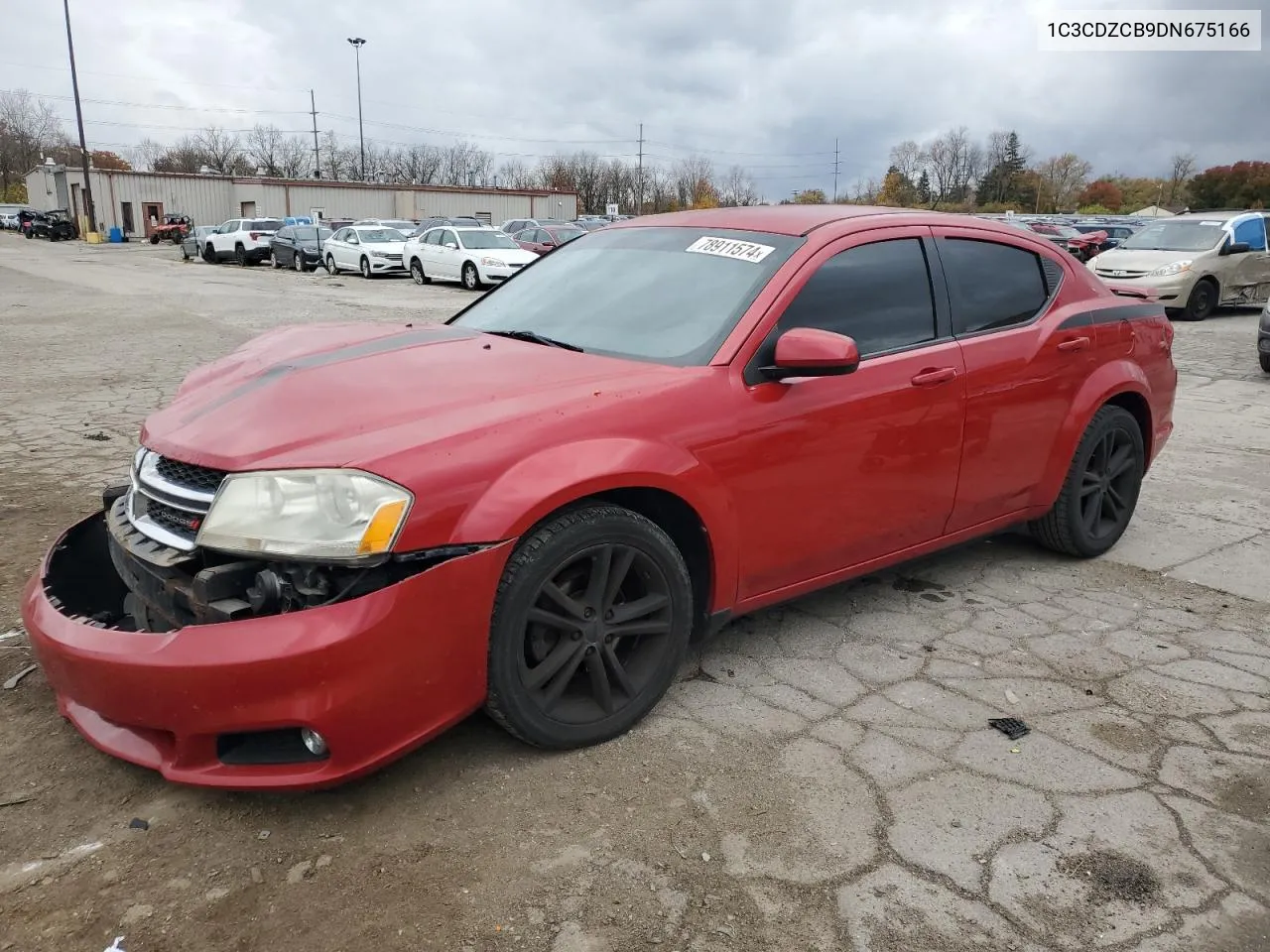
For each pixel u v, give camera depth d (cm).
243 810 252
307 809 253
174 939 209
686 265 352
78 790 260
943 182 9669
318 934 211
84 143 5250
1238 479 618
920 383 348
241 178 5572
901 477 351
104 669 231
